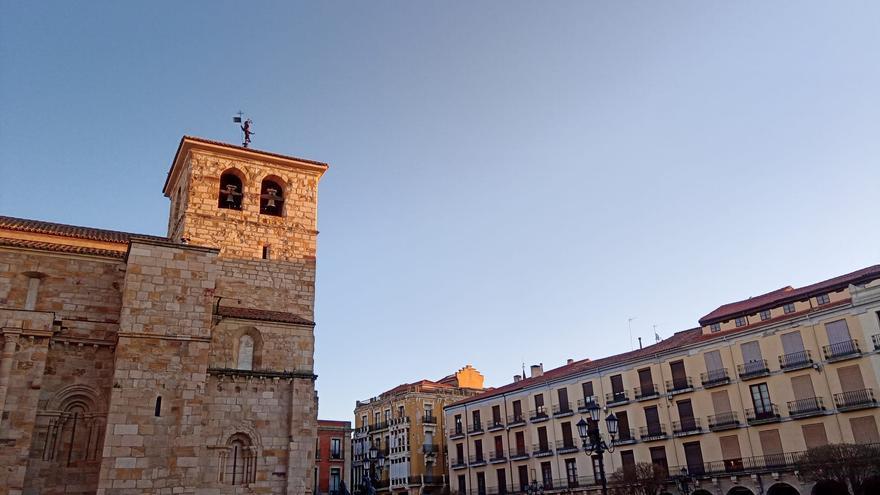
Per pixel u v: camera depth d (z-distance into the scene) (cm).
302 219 4228
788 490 5088
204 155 4053
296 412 3550
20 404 2922
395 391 9488
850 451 4409
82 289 3422
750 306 5750
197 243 3841
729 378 5550
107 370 3259
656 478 5478
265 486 3384
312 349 3797
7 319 3005
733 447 5431
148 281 3288
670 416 5922
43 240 3653
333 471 8512
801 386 5122
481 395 7988
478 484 7644
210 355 3506
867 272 5078
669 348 6047
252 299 3866
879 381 4700
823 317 5091
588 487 6372
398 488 8700
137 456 2973
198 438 3123
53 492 2969
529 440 7169
